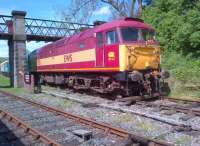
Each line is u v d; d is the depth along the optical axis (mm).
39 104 15789
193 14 21875
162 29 24828
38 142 9344
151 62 16609
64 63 23219
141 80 16141
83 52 19562
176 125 10375
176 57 22609
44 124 11734
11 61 33562
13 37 32250
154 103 14719
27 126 10711
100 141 9164
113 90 16844
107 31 16859
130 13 33125
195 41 21266
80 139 9492
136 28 16609
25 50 32750
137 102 15242
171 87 19000
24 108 16000
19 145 9234
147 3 32219
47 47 28016
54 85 28609
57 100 18281
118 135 9492
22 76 32312
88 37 18781
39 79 31781
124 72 15867
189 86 18078
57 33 36188
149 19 27047
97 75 18516
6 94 23266
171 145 7984
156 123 10977
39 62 30812
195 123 10875
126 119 11789
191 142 8758
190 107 13562
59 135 10039
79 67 20250
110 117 12414
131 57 16031
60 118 12688
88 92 20625
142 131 10117
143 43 16547
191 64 20875
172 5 25438
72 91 22703
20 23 32438
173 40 23953
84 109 14594
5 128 11461
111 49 16531
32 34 34312
